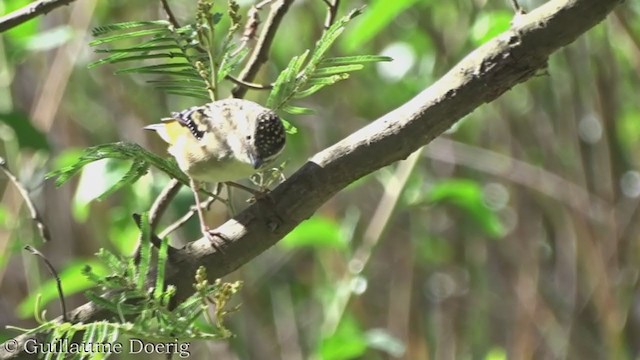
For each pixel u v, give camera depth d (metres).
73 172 5.15
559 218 12.52
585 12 5.30
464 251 13.16
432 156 12.32
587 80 11.94
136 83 12.61
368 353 11.09
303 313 13.36
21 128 8.34
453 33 11.77
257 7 6.46
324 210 12.09
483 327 12.55
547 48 5.34
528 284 11.81
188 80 5.64
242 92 7.04
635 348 11.70
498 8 11.10
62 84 10.94
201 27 5.38
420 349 11.73
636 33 11.24
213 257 5.29
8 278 12.04
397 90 12.16
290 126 6.80
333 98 13.15
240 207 11.75
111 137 12.62
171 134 7.36
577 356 11.93
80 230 11.96
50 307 11.77
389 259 12.57
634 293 11.81
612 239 11.66
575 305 12.02
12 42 9.61
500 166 12.20
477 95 5.37
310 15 12.74
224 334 4.89
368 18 8.52
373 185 13.04
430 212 13.15
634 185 12.09
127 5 12.10
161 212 6.63
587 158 12.07
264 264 13.11
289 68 5.49
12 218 10.30
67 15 11.77
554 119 12.38
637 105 12.62
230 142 6.67
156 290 4.84
